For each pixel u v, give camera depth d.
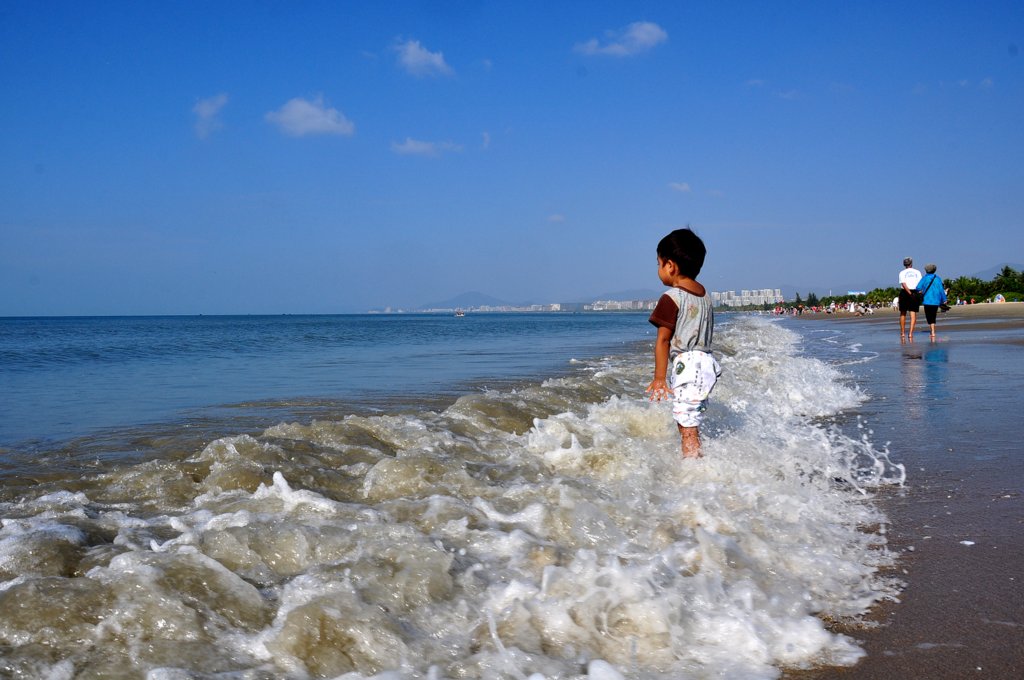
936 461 4.88
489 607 2.58
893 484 4.34
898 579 2.90
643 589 2.60
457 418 6.34
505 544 3.18
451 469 4.38
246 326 68.56
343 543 3.12
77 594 2.48
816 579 2.88
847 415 6.83
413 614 2.50
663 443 5.17
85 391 9.95
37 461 5.16
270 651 2.28
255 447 4.98
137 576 2.60
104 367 14.53
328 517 3.54
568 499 3.72
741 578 2.83
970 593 2.75
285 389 9.89
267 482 4.24
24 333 47.28
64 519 3.61
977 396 7.73
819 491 4.17
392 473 4.28
